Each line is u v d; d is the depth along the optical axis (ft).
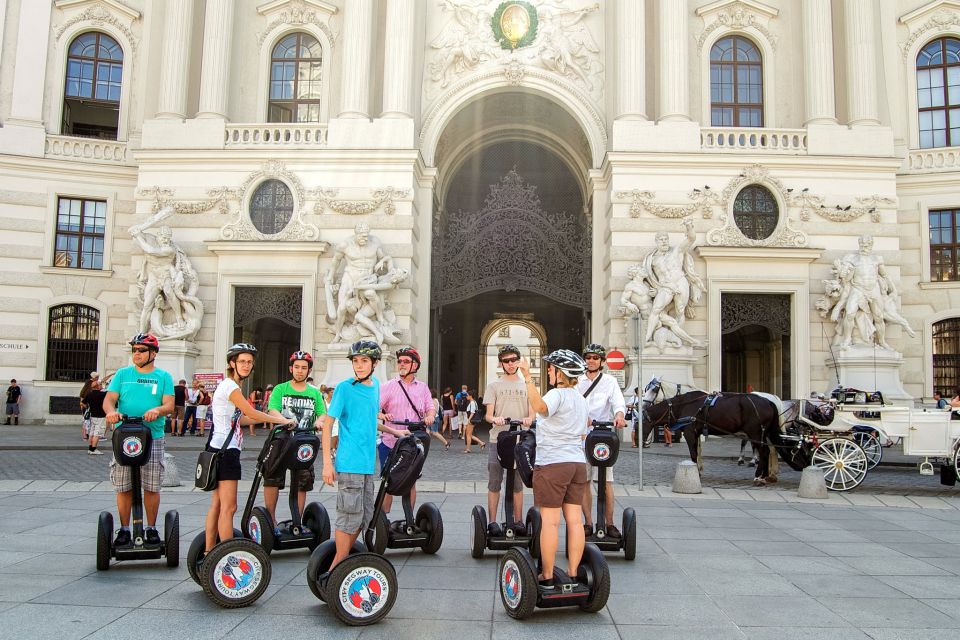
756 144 81.35
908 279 85.40
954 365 84.12
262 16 90.48
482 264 88.38
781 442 47.47
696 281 76.89
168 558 23.73
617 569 24.67
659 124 80.84
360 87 82.84
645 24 87.25
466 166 113.80
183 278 77.61
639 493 42.83
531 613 19.04
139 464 23.52
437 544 26.48
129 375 24.04
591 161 95.25
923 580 23.61
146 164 81.61
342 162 80.79
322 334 78.43
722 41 89.35
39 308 86.22
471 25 89.92
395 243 79.46
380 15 88.63
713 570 24.63
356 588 18.70
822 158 79.46
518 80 88.63
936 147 86.63
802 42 85.76
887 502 41.24
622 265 79.10
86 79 91.25
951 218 85.40
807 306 77.87
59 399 85.46
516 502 27.37
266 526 25.23
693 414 50.37
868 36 82.38
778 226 79.10
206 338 78.89
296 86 90.12
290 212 81.25
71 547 26.35
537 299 135.64
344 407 20.10
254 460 57.06
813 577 23.85
